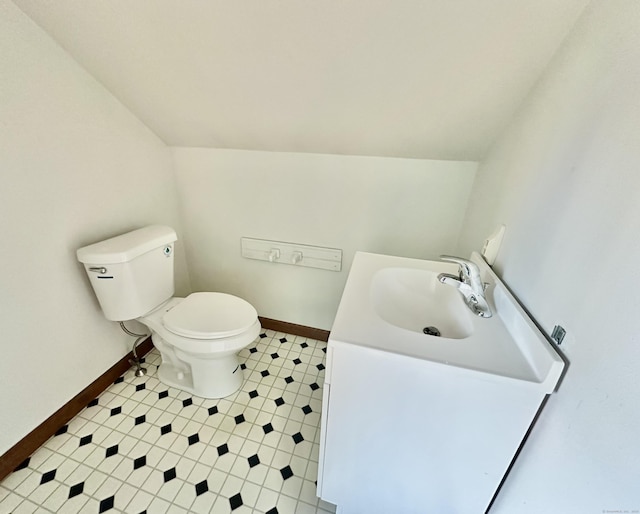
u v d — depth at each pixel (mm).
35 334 1228
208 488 1188
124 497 1146
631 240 507
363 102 1178
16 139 1068
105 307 1398
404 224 1618
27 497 1132
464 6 780
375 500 1021
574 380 627
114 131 1434
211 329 1447
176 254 1998
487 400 743
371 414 863
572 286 657
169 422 1444
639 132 510
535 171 865
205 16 920
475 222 1344
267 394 1630
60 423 1377
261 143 1585
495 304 974
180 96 1332
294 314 2053
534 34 809
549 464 677
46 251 1222
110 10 962
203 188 1854
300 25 897
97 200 1403
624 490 484
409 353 762
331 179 1620
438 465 878
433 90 1063
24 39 1039
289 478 1236
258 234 1880
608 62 609
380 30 876
